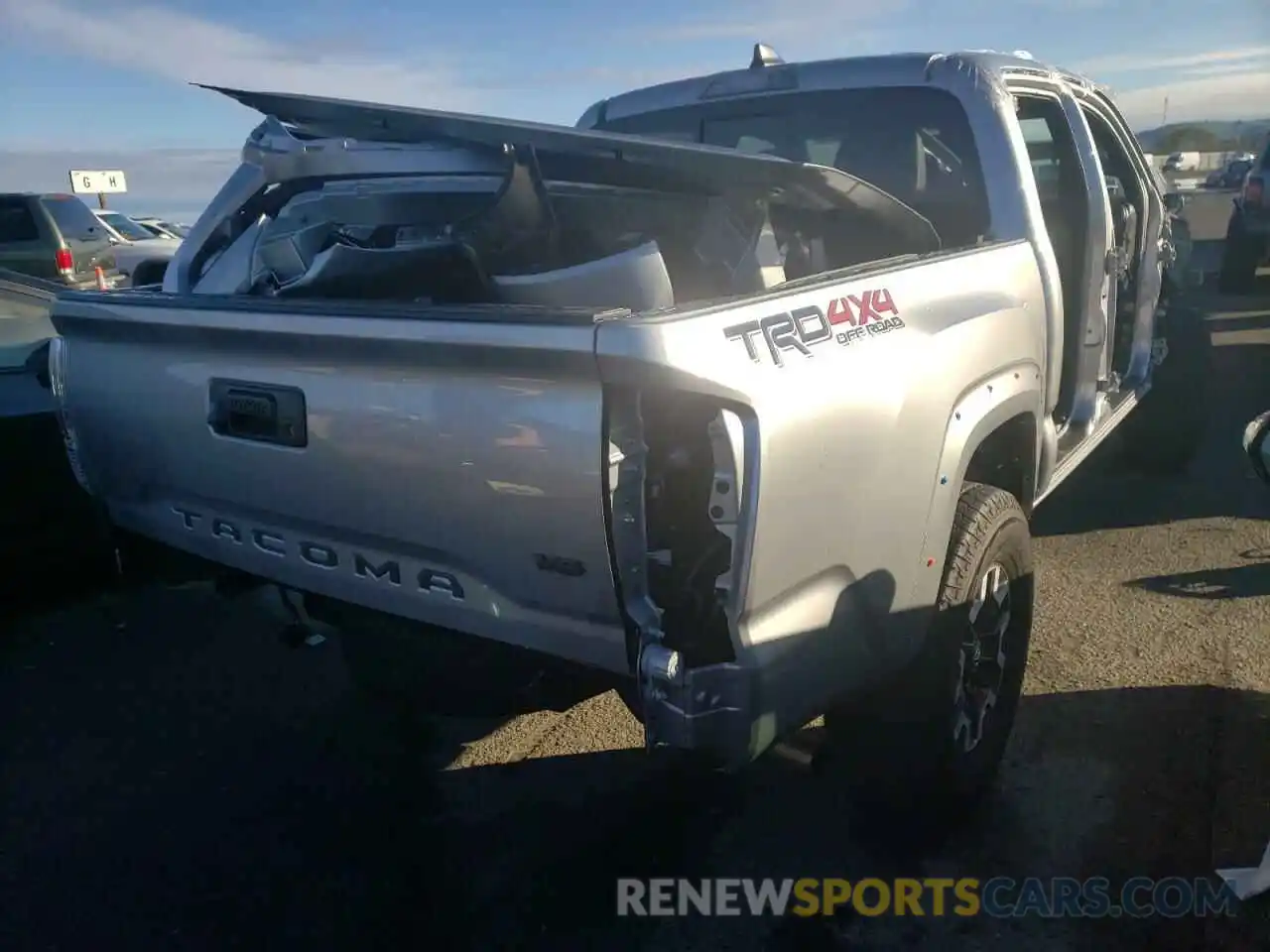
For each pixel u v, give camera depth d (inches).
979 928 110.3
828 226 131.3
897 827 122.2
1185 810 125.4
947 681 112.0
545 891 119.5
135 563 136.3
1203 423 237.6
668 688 86.0
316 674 173.8
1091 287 162.4
